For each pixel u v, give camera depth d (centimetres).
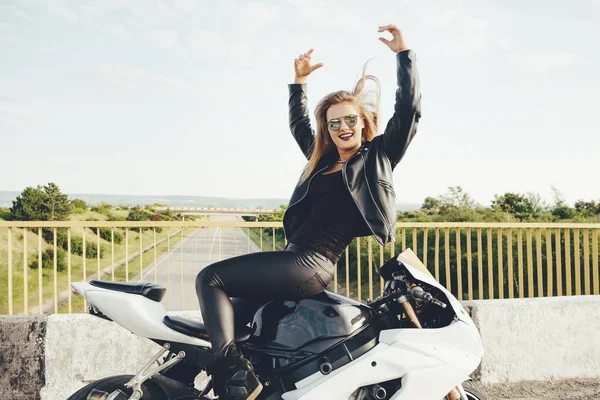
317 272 261
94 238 1335
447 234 528
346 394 249
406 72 273
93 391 252
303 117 351
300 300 265
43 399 400
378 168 273
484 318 467
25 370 402
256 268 252
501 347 468
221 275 252
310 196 278
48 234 1434
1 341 401
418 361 251
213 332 244
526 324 473
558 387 458
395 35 280
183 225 505
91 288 259
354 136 280
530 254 550
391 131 275
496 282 963
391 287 277
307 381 255
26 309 457
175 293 1172
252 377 245
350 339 258
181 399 262
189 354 259
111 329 412
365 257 966
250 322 274
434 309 275
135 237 1409
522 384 464
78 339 408
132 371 412
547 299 488
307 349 257
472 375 462
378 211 266
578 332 483
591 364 484
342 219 269
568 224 557
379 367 251
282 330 261
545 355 475
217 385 246
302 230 271
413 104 269
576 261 564
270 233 696
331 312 260
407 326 274
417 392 249
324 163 287
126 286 262
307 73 354
